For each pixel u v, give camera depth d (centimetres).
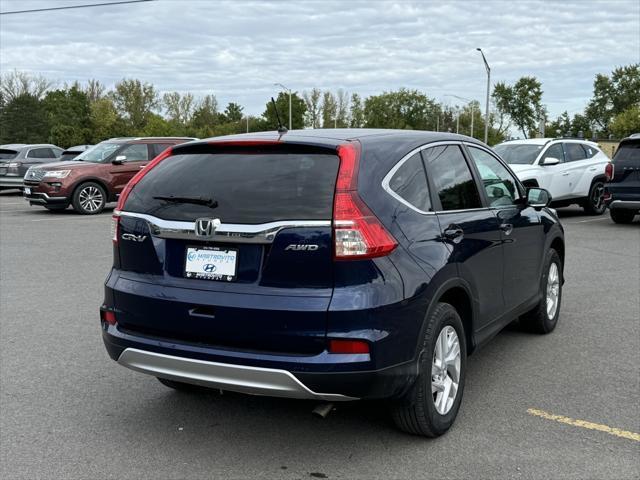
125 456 369
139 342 367
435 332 370
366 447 377
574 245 1138
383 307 332
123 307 378
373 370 329
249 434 397
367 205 340
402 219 361
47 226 1422
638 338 588
